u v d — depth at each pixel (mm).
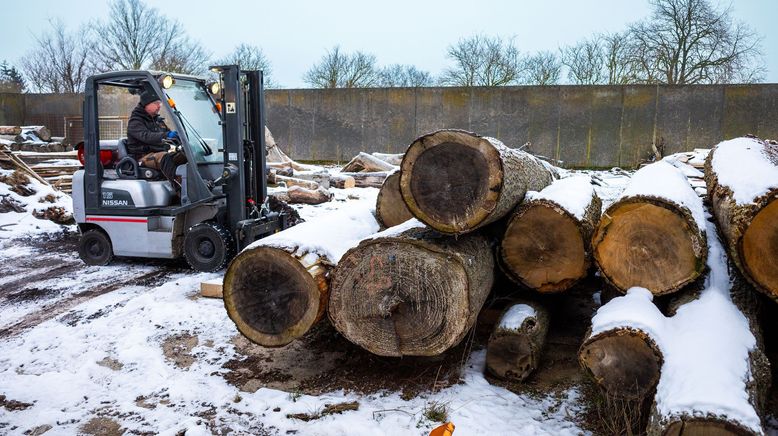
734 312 3369
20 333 5023
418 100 20875
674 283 3504
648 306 3359
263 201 7230
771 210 3264
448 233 3705
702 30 23969
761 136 18750
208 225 6676
